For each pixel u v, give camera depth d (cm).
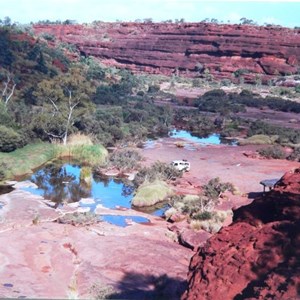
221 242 1216
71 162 4331
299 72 12900
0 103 4991
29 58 8506
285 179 1328
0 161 3834
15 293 1692
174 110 8175
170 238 2500
